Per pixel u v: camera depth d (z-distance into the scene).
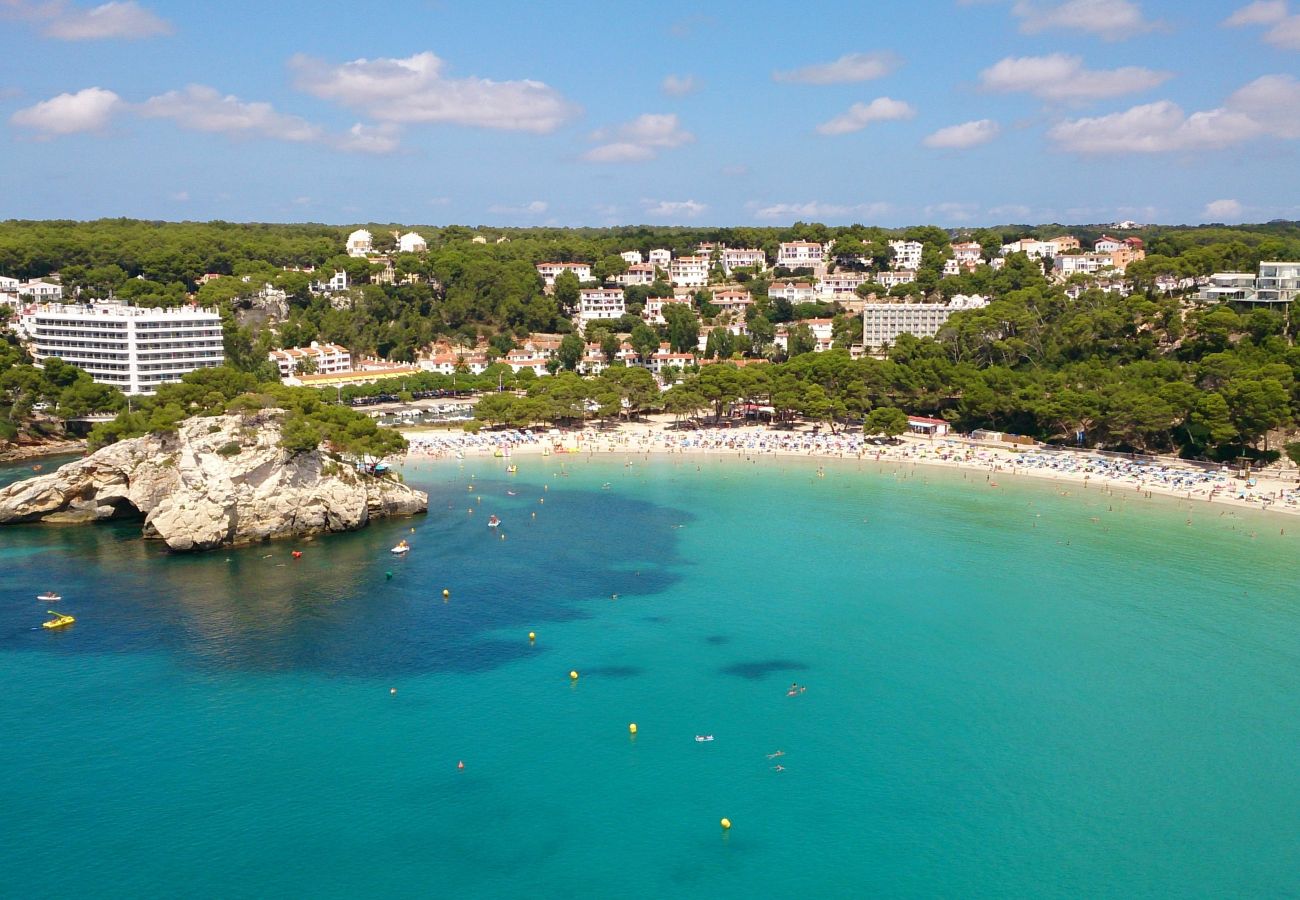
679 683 128.12
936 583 167.75
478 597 159.50
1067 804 101.56
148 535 191.50
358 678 128.38
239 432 192.50
